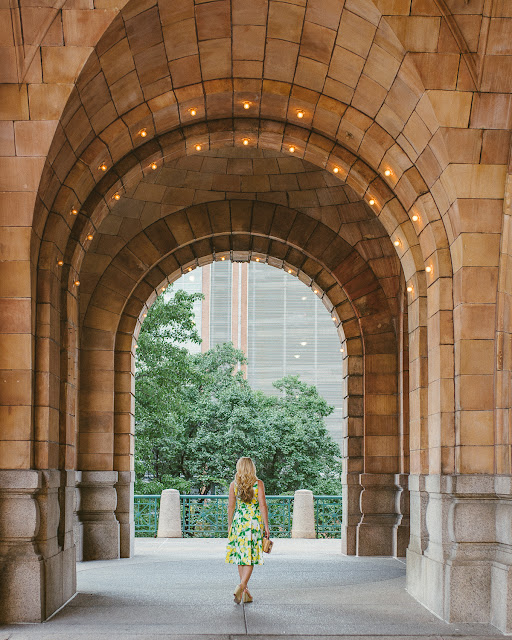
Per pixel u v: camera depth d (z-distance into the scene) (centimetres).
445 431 959
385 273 1577
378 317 1579
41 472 901
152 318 2394
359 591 1091
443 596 909
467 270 948
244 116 1139
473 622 883
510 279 947
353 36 918
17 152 899
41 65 884
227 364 3228
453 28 885
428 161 990
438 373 979
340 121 1074
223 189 1565
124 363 1562
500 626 850
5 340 904
